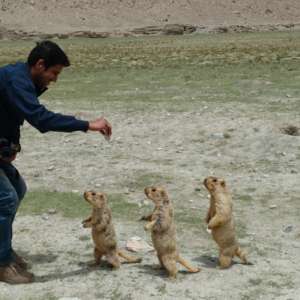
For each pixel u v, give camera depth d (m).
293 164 19.39
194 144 22.08
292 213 14.89
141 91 34.41
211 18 157.38
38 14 146.12
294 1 169.75
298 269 11.40
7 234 10.63
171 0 162.12
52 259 12.03
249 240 13.05
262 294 10.29
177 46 82.25
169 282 10.65
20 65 10.22
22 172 19.08
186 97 31.47
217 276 10.95
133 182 17.72
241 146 21.48
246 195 16.38
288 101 29.16
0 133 10.26
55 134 24.31
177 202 15.77
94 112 28.22
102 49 80.06
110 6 155.88
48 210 15.06
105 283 10.67
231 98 30.61
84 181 17.95
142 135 23.56
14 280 10.73
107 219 11.05
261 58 53.72
